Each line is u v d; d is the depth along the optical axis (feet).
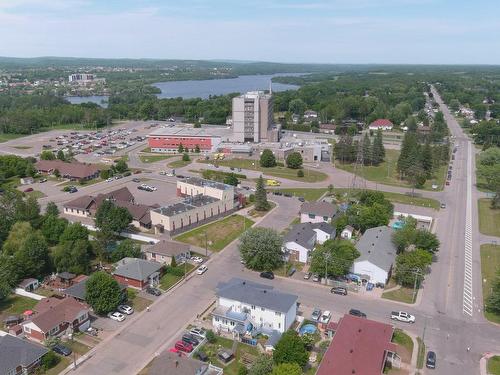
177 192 542.57
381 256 339.36
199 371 216.33
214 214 458.50
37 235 339.77
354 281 330.95
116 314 282.77
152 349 253.03
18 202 406.21
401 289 322.96
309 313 289.12
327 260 327.88
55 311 267.80
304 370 232.12
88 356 246.68
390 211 467.93
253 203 517.96
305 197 543.39
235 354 249.14
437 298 311.06
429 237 367.04
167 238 405.39
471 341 262.47
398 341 258.57
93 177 622.95
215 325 273.33
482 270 356.18
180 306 297.94
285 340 231.50
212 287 323.16
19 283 317.63
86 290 285.23
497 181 564.30
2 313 288.51
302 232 386.11
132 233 414.21
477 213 497.46
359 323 253.03
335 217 429.38
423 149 653.71
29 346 239.91
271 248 342.44
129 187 579.07
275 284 327.67
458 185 611.47
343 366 214.69
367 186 598.34
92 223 438.40
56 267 335.88
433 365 236.63
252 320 274.16
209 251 384.27
